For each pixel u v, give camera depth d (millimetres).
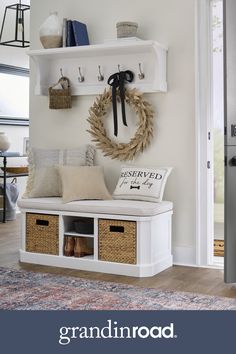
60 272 4527
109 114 5027
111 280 4293
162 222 4570
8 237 5938
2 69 7324
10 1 7289
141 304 3719
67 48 4883
